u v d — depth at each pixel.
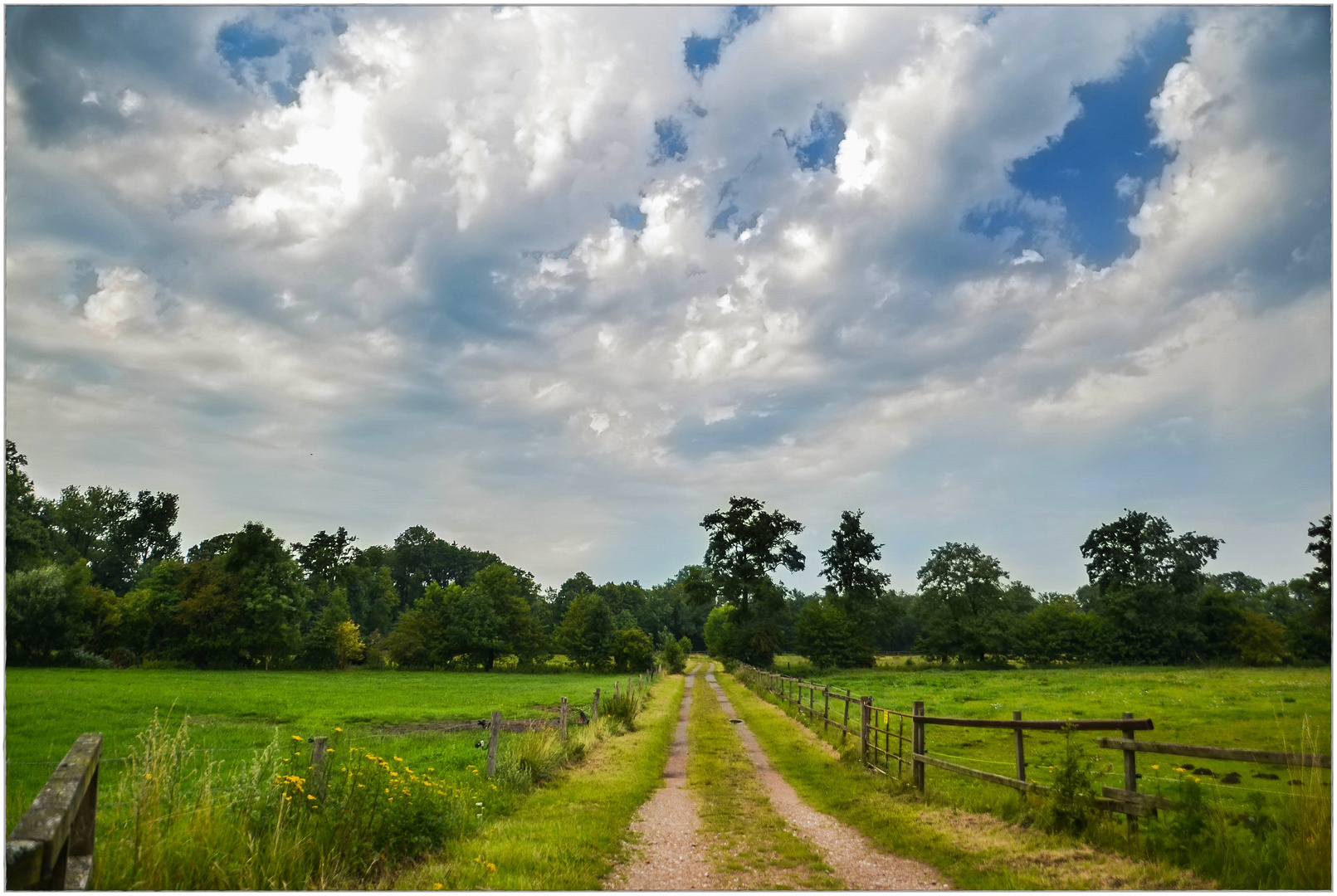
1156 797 7.62
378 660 89.75
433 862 7.78
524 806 11.23
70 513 106.31
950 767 11.47
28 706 27.84
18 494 69.44
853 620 85.19
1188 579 84.06
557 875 7.46
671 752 19.36
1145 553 86.56
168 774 6.77
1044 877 7.09
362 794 8.17
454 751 17.38
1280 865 6.39
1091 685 47.75
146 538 119.88
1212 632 82.50
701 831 10.10
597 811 10.98
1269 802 8.18
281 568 80.25
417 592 166.12
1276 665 78.75
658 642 147.50
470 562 172.00
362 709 32.03
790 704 31.31
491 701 38.28
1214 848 6.91
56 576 65.94
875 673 77.12
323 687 51.00
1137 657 83.81
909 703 35.16
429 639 89.25
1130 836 7.80
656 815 11.27
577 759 16.08
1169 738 18.95
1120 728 8.33
